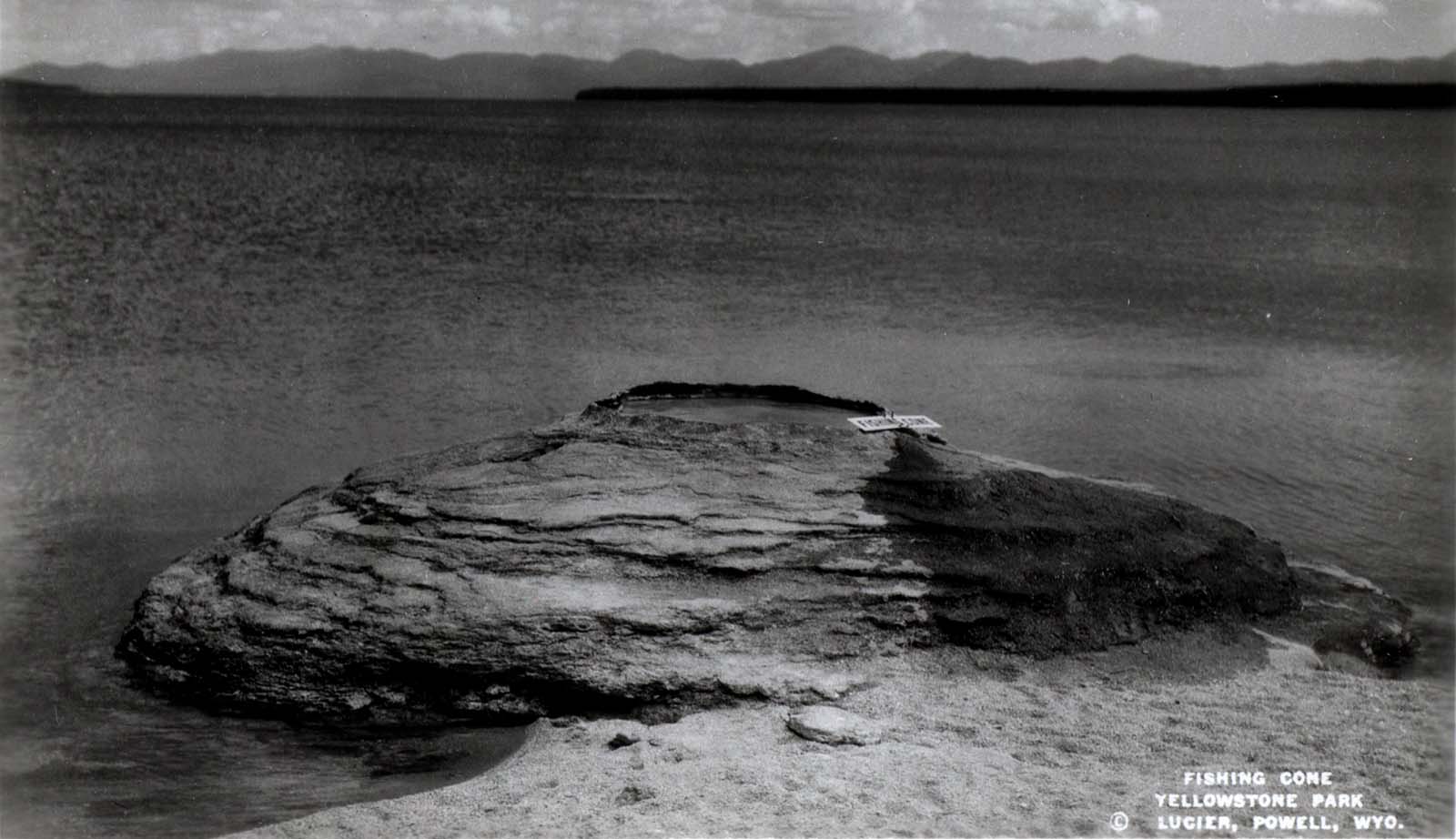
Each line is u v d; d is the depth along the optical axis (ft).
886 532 32.89
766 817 22.84
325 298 91.61
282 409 59.52
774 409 41.50
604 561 31.42
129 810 24.84
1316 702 29.43
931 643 30.89
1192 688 30.01
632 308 91.40
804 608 30.68
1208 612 33.53
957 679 29.86
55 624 34.58
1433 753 26.43
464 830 22.66
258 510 45.01
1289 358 77.15
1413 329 87.97
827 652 30.09
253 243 120.67
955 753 26.03
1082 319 90.33
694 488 34.19
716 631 30.04
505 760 27.22
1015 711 28.30
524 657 29.19
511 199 175.11
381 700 29.43
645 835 22.07
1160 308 95.71
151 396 61.72
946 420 60.59
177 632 31.55
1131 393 66.90
